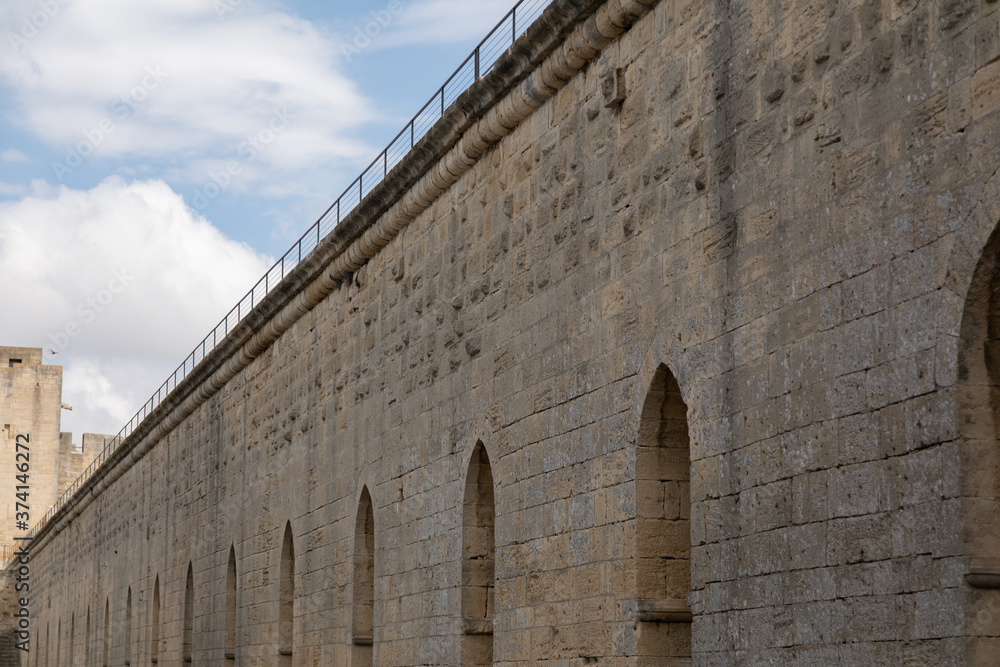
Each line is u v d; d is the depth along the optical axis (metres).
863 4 11.85
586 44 16.55
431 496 21.42
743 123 13.59
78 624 62.91
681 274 14.55
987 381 10.48
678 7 14.93
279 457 31.00
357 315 25.97
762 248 13.14
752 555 13.05
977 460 10.39
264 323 32.16
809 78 12.59
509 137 19.20
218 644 35.44
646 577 14.87
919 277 10.94
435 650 20.70
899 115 11.29
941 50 10.83
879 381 11.35
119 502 53.81
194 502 39.91
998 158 10.12
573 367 16.84
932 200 10.84
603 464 15.89
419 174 22.08
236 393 35.69
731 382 13.54
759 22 13.45
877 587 11.22
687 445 15.16
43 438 87.06
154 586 45.28
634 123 15.73
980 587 10.26
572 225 17.11
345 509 25.83
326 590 26.61
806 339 12.38
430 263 22.16
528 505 17.92
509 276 18.95
